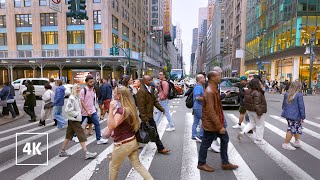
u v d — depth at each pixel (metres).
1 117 12.05
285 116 6.55
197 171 5.11
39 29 48.41
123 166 5.39
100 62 40.94
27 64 45.88
